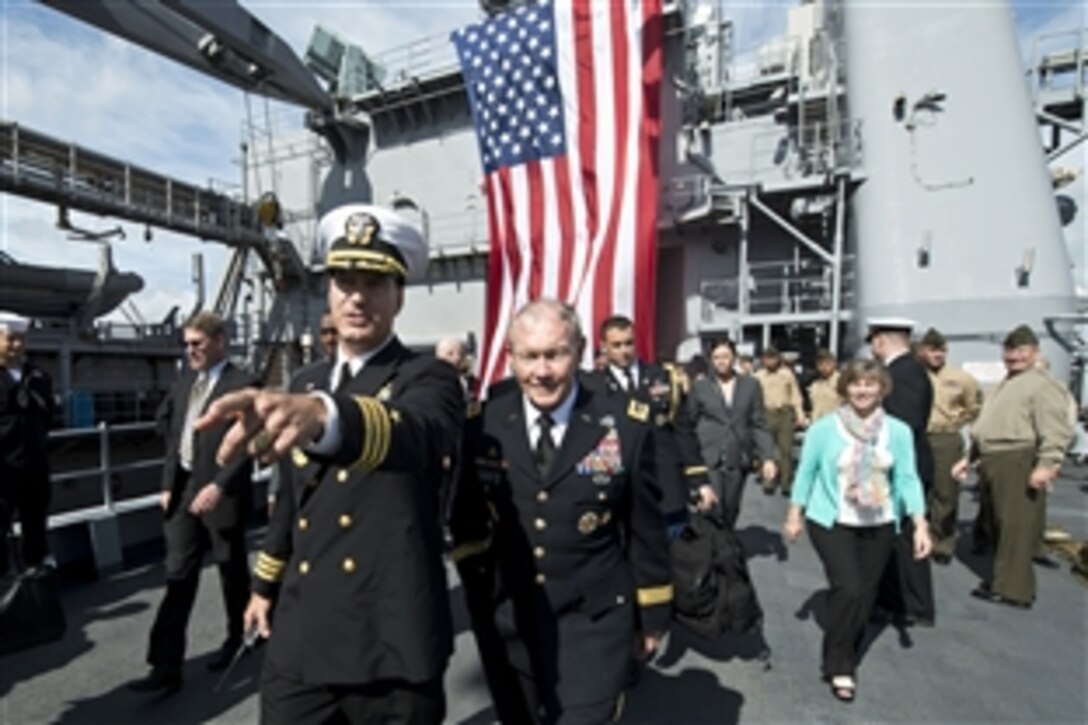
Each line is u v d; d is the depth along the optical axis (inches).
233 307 608.7
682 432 120.0
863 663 120.9
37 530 130.6
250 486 119.0
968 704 105.5
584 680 61.8
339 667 52.3
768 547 198.4
